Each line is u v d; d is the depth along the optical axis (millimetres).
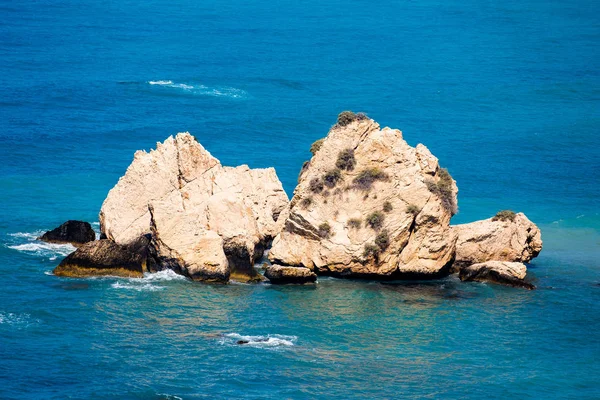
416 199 167875
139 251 165000
